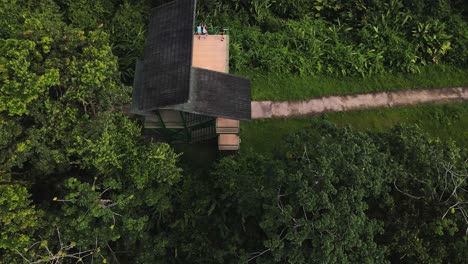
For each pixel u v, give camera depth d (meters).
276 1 24.14
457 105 22.36
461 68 23.36
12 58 13.45
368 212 14.49
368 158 13.94
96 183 15.66
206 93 17.45
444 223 13.29
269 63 22.50
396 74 23.08
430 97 22.61
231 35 23.11
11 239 12.83
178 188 17.44
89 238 14.00
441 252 13.59
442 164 14.62
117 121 16.03
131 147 15.66
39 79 13.20
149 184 15.69
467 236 13.42
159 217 16.61
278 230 13.37
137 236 15.34
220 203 17.02
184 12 18.64
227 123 18.80
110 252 15.59
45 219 14.23
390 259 14.59
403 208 14.27
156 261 15.98
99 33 16.66
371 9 23.89
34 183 15.09
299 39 23.27
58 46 14.87
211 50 19.92
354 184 13.07
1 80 13.07
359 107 22.28
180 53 17.55
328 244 11.79
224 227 15.95
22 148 13.09
